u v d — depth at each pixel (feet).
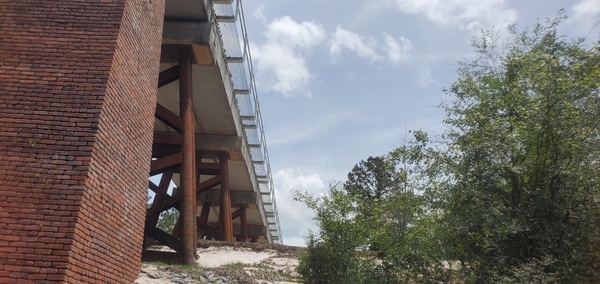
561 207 32.96
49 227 24.67
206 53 57.72
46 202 25.23
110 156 29.07
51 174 25.90
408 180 38.09
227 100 72.74
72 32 30.17
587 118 32.73
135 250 33.06
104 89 28.50
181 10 56.29
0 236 24.35
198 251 66.74
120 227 30.48
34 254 24.07
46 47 29.58
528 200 34.58
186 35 56.44
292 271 53.78
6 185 25.52
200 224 94.32
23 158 26.25
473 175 35.19
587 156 32.50
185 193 52.75
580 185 32.63
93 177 26.76
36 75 28.66
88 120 27.50
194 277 41.39
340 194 40.06
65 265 23.88
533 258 31.94
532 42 38.81
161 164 53.06
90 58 29.45
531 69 35.29
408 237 36.04
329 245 38.70
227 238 87.40
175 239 52.16
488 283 33.24
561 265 32.37
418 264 35.91
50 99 27.99
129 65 32.35
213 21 60.03
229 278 44.01
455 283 36.29
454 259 35.55
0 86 28.17
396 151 38.24
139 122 34.22
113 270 29.37
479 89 39.01
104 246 28.09
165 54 57.82
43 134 26.96
